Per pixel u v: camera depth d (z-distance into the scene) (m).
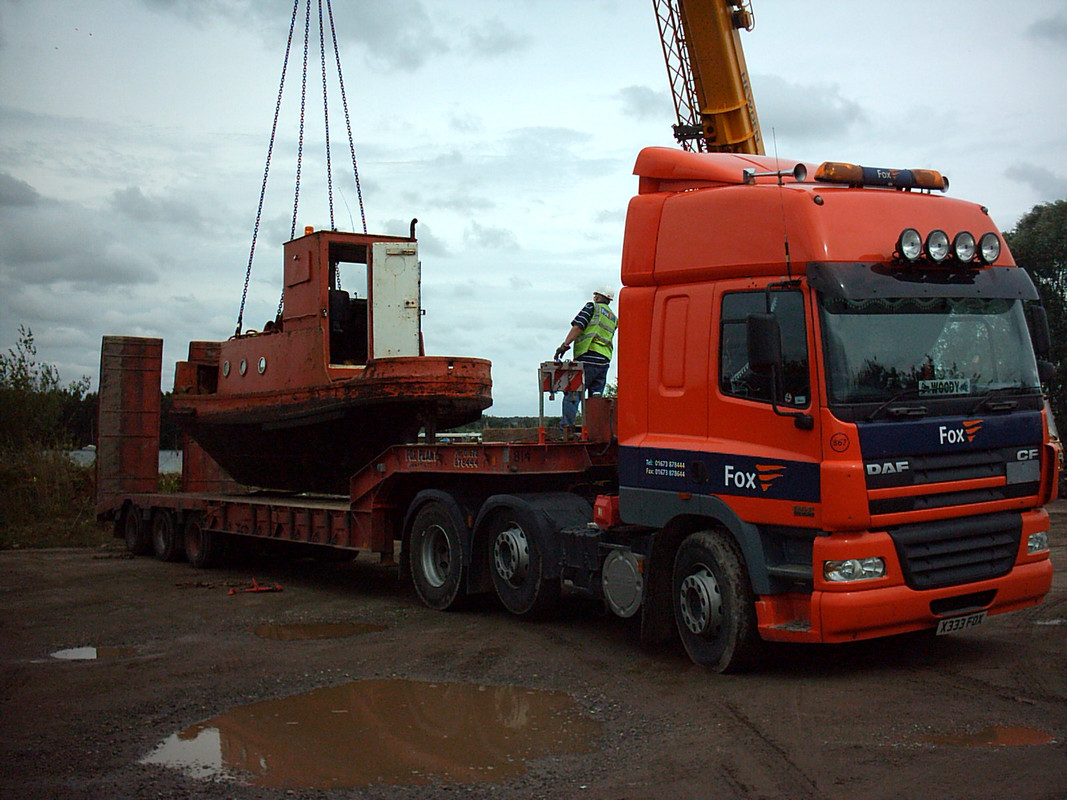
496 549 9.60
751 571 6.87
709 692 6.62
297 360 12.62
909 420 6.61
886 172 7.43
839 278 6.53
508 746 5.58
